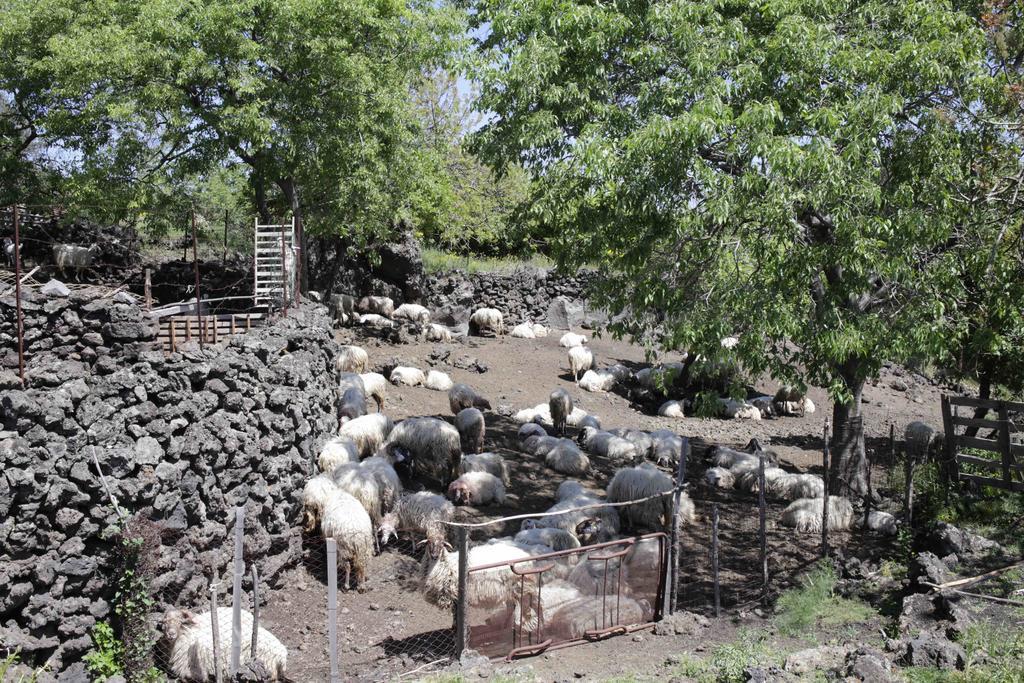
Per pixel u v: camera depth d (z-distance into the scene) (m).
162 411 9.58
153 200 18.19
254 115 17.11
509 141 13.79
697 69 11.75
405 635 9.94
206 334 11.91
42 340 9.34
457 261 32.38
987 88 11.95
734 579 11.91
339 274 27.30
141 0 17.19
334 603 7.80
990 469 15.12
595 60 13.21
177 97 16.89
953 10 13.55
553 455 17.14
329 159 19.03
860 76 11.88
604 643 9.80
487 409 21.72
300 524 11.70
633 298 13.01
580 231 13.85
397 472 14.21
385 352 24.95
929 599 9.94
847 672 8.02
